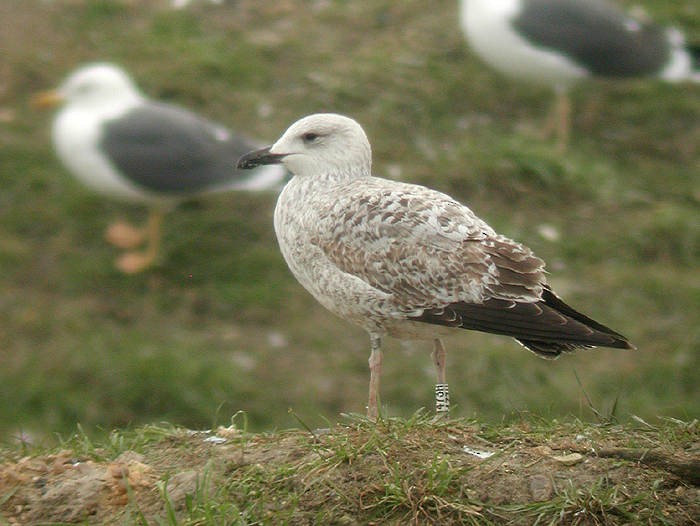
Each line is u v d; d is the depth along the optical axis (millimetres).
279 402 11789
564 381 12039
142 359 12141
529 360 12250
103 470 7191
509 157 14883
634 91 16797
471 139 15523
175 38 16812
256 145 13875
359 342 12602
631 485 6637
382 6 17766
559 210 14539
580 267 13727
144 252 13781
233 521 6379
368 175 8477
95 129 13211
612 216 14477
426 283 7629
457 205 7895
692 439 7164
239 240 13992
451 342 12539
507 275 7586
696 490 6648
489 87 16406
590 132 16156
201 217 14211
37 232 13984
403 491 6492
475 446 7051
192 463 7160
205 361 12227
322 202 8000
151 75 15922
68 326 12695
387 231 7707
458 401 11734
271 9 17688
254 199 14477
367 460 6762
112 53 16422
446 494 6527
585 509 6426
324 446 6953
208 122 14039
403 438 7027
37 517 6785
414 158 14984
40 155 14859
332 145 8312
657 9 18016
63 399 11742
